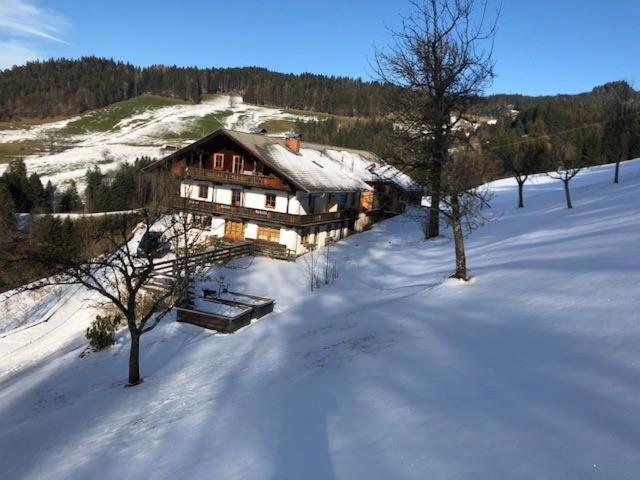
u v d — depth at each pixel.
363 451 6.56
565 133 93.44
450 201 18.25
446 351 10.29
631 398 6.36
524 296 13.11
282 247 33.28
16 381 16.53
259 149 34.62
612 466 5.02
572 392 6.99
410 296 16.84
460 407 7.30
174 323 18.62
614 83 44.41
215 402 10.40
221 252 29.67
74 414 11.69
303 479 6.15
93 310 23.69
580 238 19.08
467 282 16.56
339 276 25.42
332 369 10.86
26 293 26.72
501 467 5.44
